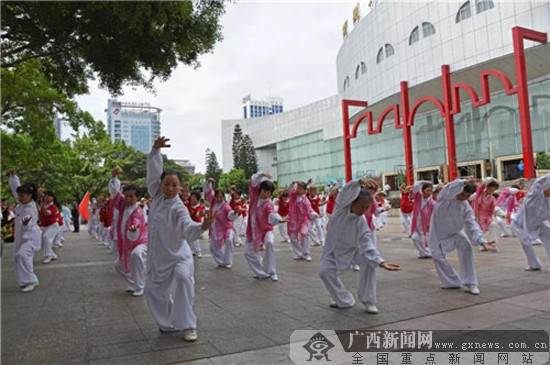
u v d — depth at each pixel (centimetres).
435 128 3722
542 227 720
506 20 2580
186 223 416
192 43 948
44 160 1973
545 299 525
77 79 1160
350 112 4294
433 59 3016
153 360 356
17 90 1412
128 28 813
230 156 7581
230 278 756
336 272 518
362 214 507
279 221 710
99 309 548
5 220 1556
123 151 4388
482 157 3256
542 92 2842
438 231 612
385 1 3475
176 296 412
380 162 4425
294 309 516
